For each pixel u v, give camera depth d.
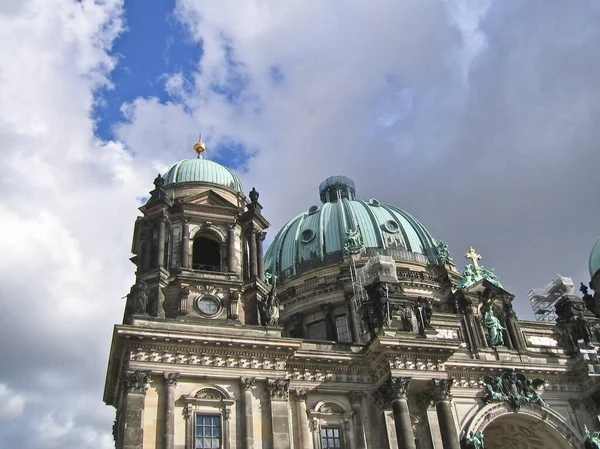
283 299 87.94
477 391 66.81
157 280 59.81
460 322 72.88
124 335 53.59
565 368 70.81
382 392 60.72
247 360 57.34
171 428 52.06
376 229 92.25
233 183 72.44
